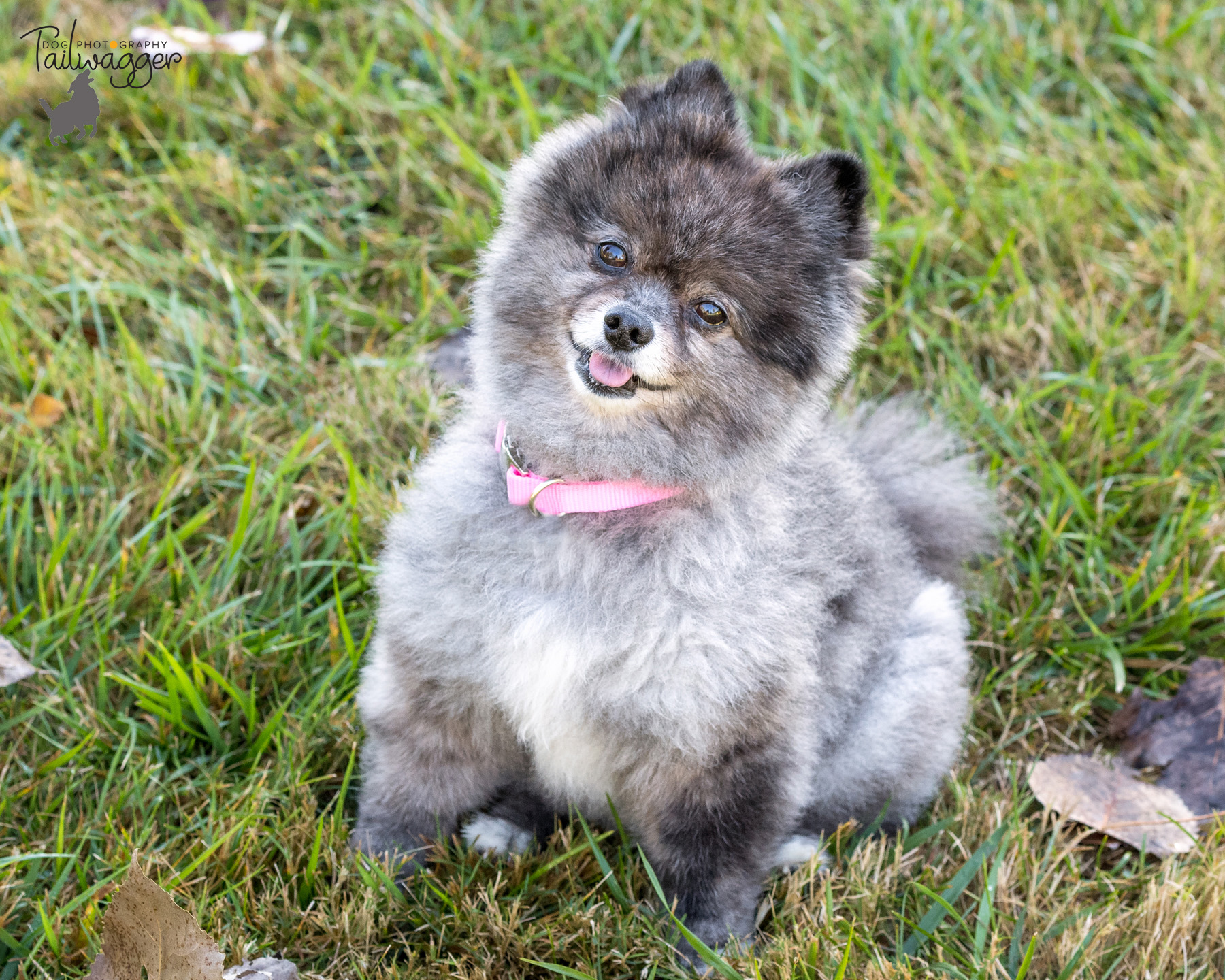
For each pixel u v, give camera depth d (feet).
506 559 10.67
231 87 20.38
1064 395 17.72
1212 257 18.76
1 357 16.08
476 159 19.02
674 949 11.48
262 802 12.15
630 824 12.27
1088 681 14.93
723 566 10.64
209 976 9.61
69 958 10.71
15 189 18.45
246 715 12.98
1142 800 13.43
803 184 11.19
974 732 14.56
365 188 19.42
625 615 10.49
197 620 13.66
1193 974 11.62
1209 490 16.62
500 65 20.93
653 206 10.39
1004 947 11.76
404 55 21.30
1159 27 22.04
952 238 18.83
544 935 11.41
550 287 10.57
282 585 14.29
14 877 11.29
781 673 10.86
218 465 15.56
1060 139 20.56
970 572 15.39
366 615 14.11
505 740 11.82
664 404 10.47
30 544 14.03
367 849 12.20
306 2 21.63
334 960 11.11
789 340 10.82
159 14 21.29
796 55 20.74
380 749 12.12
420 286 18.17
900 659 12.96
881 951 11.68
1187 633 15.17
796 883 12.23
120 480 15.19
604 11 21.59
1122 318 17.93
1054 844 12.73
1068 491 15.94
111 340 17.35
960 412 17.08
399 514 11.84
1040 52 21.63
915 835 12.84
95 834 11.74
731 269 10.43
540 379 10.75
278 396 16.89
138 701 12.83
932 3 22.08
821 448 12.49
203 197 19.07
